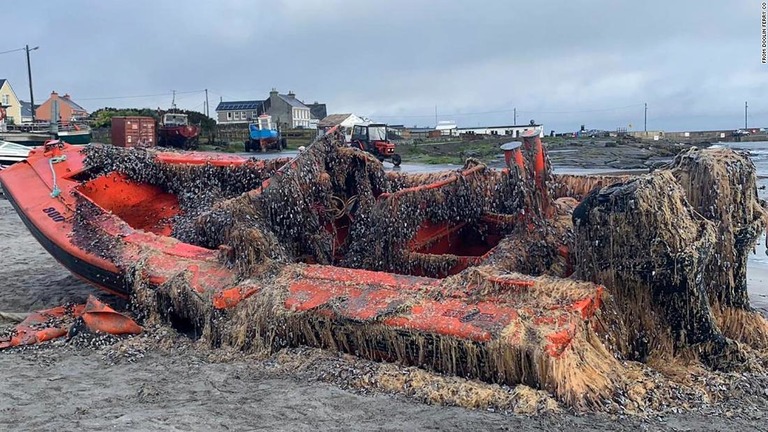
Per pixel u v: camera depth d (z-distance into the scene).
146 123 36.25
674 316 4.52
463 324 4.46
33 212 7.36
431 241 6.76
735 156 4.97
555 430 3.89
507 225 6.71
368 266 6.32
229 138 55.12
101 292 8.02
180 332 5.96
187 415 4.32
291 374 4.90
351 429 4.06
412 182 7.39
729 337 4.93
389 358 4.78
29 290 8.46
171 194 8.21
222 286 5.72
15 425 4.24
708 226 4.51
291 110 86.88
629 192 4.42
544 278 4.70
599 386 4.16
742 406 4.17
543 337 4.20
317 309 5.02
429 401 4.34
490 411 4.16
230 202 6.65
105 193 7.93
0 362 5.53
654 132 81.00
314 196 6.58
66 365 5.41
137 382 4.97
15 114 75.25
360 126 35.94
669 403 4.16
